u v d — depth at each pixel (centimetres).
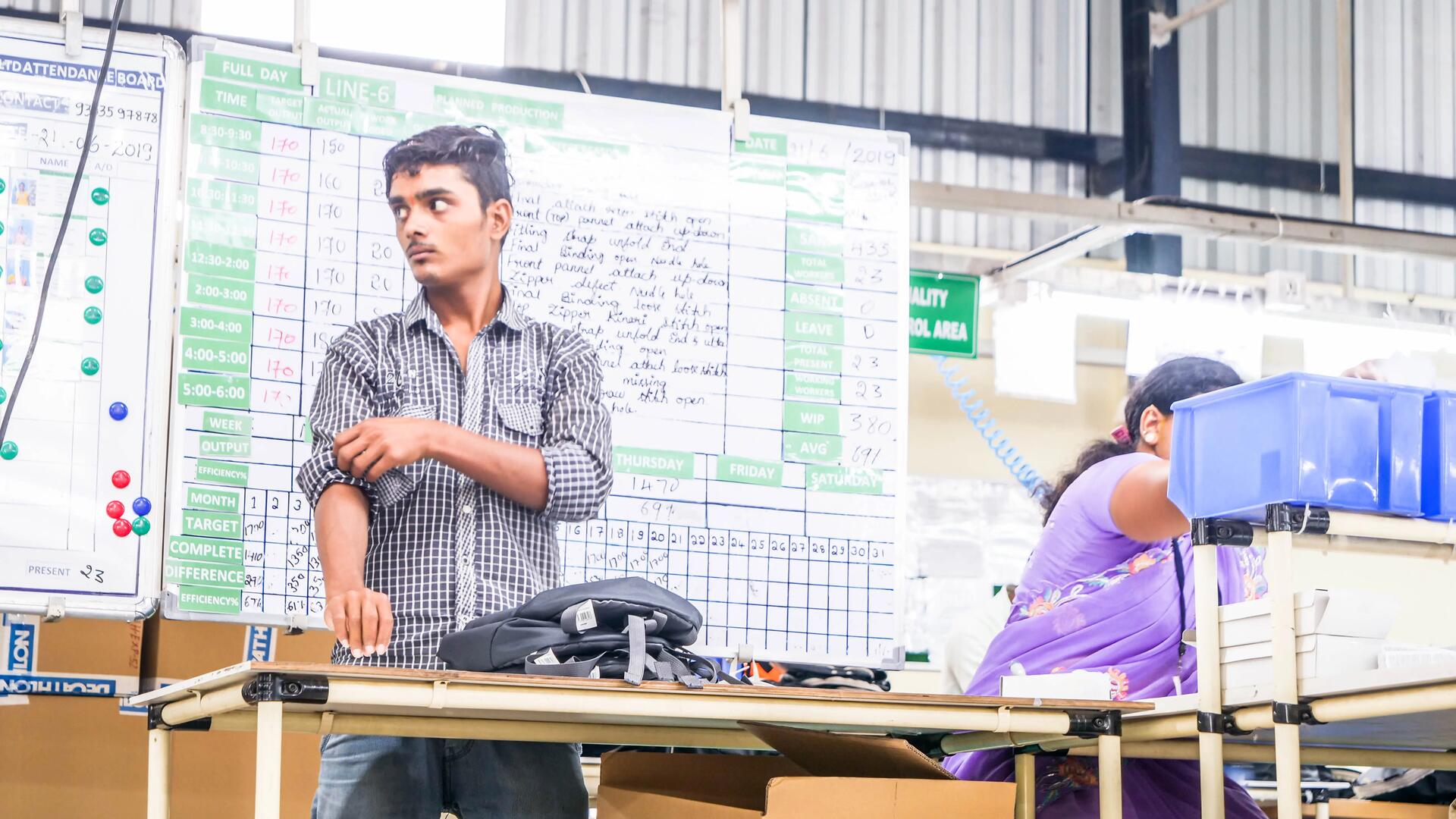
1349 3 569
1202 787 237
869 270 321
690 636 229
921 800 216
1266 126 668
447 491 265
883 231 323
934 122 637
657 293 307
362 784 240
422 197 292
